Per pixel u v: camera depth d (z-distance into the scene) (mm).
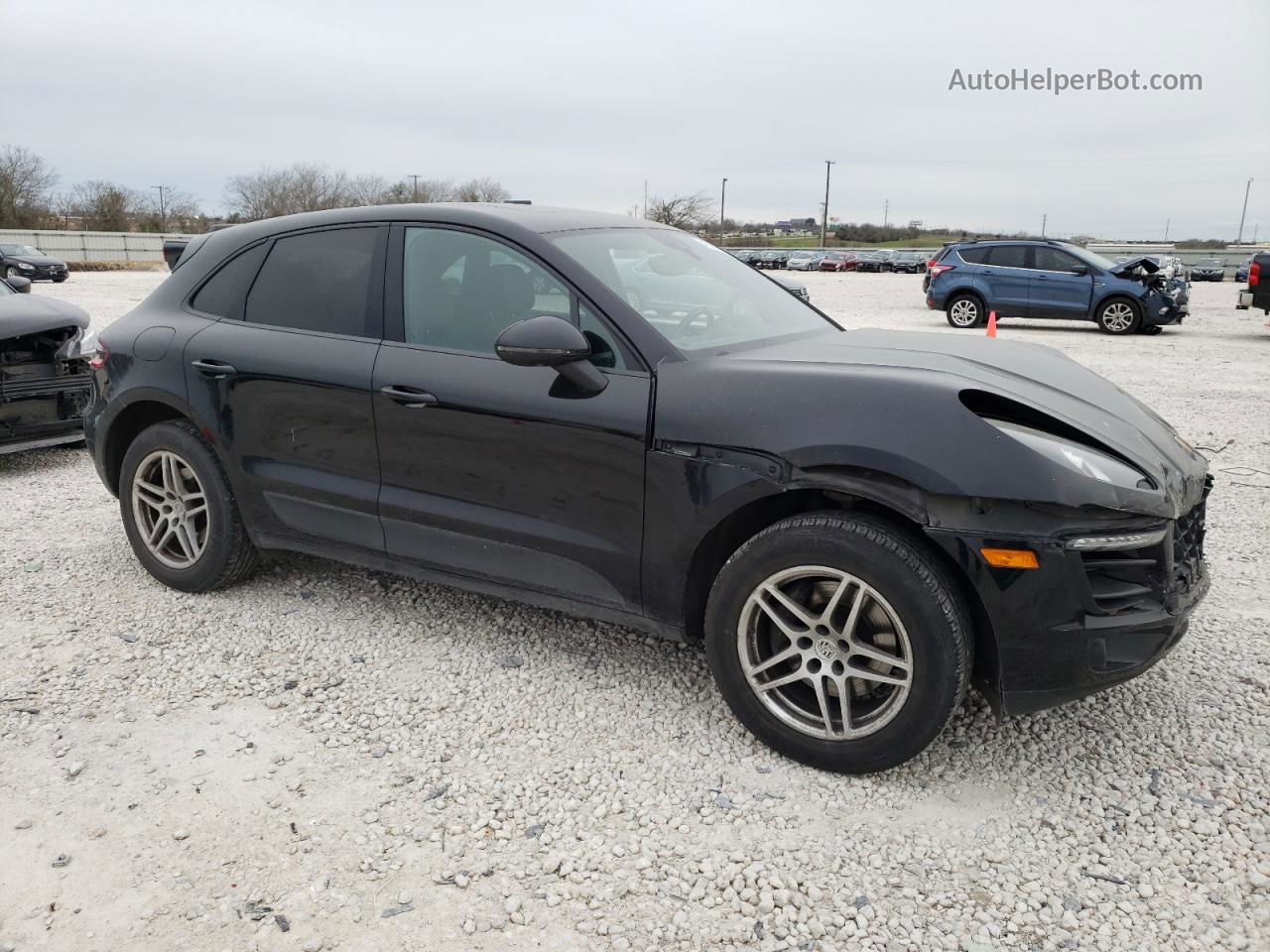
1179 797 2607
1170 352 12695
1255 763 2766
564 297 3049
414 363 3258
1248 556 4496
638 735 2936
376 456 3377
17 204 53375
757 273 3996
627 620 3027
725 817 2537
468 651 3508
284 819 2521
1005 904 2215
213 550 3859
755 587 2701
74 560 4449
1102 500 2367
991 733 2934
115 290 25781
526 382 3027
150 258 48750
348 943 2092
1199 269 48031
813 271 57781
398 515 3357
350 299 3496
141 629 3688
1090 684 2473
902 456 2451
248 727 2982
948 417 2475
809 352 2998
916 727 2543
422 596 4008
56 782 2678
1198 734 2922
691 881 2305
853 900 2232
